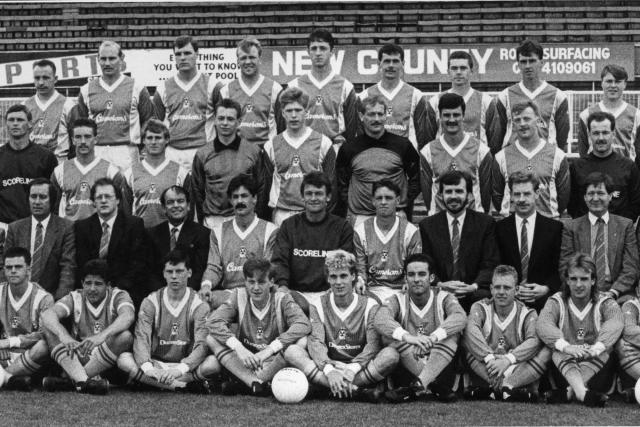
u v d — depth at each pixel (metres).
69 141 10.61
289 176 9.30
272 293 7.99
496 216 9.27
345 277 7.71
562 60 15.22
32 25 16.06
